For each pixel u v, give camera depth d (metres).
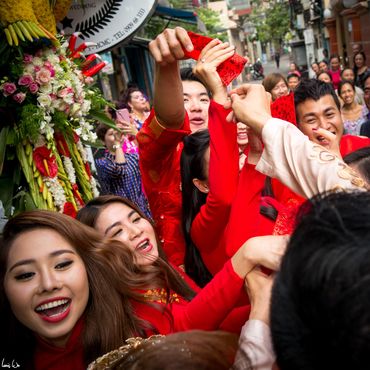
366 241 0.79
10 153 2.84
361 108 6.50
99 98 3.22
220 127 1.94
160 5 9.19
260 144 1.78
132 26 3.35
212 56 1.91
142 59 15.32
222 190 1.99
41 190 2.82
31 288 1.63
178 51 1.98
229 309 1.55
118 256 1.82
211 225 2.13
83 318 1.76
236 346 1.06
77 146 3.15
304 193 1.39
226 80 1.93
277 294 0.86
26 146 2.80
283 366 0.83
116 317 1.73
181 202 2.79
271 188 2.31
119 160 4.62
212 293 1.55
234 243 1.80
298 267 0.82
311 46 33.56
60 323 1.66
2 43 2.72
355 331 0.73
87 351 1.72
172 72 2.29
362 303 0.73
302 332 0.80
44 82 2.74
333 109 3.06
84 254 1.76
